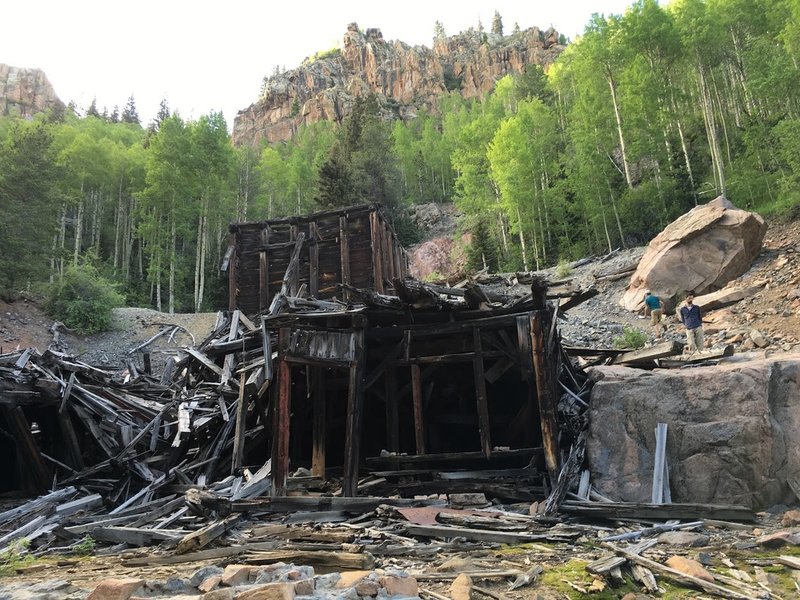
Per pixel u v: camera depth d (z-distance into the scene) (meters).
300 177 60.75
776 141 26.27
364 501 7.59
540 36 121.12
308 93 121.00
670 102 34.25
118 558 6.04
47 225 29.03
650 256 20.67
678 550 5.66
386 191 49.16
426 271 47.31
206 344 13.73
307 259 17.72
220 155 42.16
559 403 9.72
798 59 26.75
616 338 17.08
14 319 23.70
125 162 49.16
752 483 7.20
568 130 42.41
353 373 8.60
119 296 27.11
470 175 45.38
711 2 34.50
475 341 9.20
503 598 4.23
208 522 7.42
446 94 108.88
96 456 11.49
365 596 3.88
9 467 11.64
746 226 19.14
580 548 5.81
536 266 37.47
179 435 10.02
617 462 8.02
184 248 46.69
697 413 7.86
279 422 8.03
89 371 12.25
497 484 8.60
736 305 17.42
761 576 4.77
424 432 9.80
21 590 4.38
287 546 6.02
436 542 6.23
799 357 8.39
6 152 28.84
